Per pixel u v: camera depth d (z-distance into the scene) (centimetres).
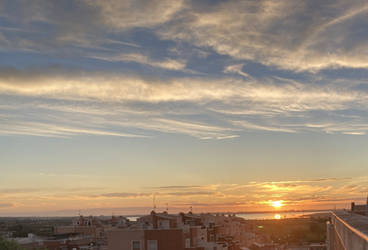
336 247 4172
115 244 6631
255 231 17100
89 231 13300
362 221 2802
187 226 8262
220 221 12888
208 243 8394
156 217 7450
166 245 6550
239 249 11212
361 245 1539
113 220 14812
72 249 9431
